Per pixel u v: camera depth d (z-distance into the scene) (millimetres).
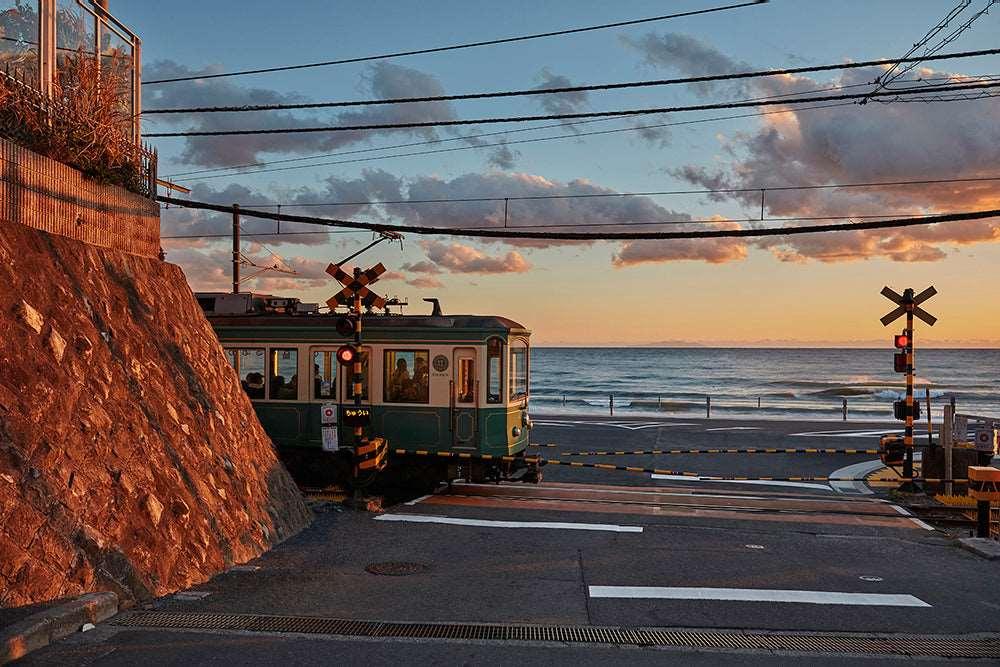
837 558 9789
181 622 6641
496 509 12852
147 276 11047
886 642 6562
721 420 30844
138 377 9211
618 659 5988
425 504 13281
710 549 10172
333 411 12977
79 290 9031
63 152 9758
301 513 11430
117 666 5516
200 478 9188
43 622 5891
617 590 8078
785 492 15711
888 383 87438
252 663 5684
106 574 6988
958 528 12594
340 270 13078
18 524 6391
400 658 5898
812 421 30469
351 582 8203
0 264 7891
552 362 148000
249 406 12047
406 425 14961
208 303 16953
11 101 9086
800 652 6234
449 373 14758
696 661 5969
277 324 15695
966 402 59406
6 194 8578
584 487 15781
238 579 8211
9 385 7184
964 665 6016
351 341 15242
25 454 6879
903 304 16016
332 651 6016
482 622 6914
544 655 6059
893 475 18031
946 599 7945
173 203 14703
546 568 8992
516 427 15141
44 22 10039
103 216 10492
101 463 7695
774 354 195500
